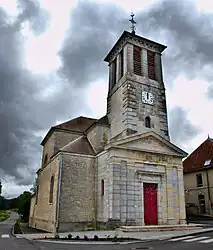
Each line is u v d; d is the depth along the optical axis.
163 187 19.23
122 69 23.92
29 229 23.25
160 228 16.38
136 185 18.25
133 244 11.30
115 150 18.31
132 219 17.31
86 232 16.45
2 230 22.73
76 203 18.69
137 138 19.25
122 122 21.30
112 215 16.83
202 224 19.78
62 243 12.21
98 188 19.34
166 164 19.86
